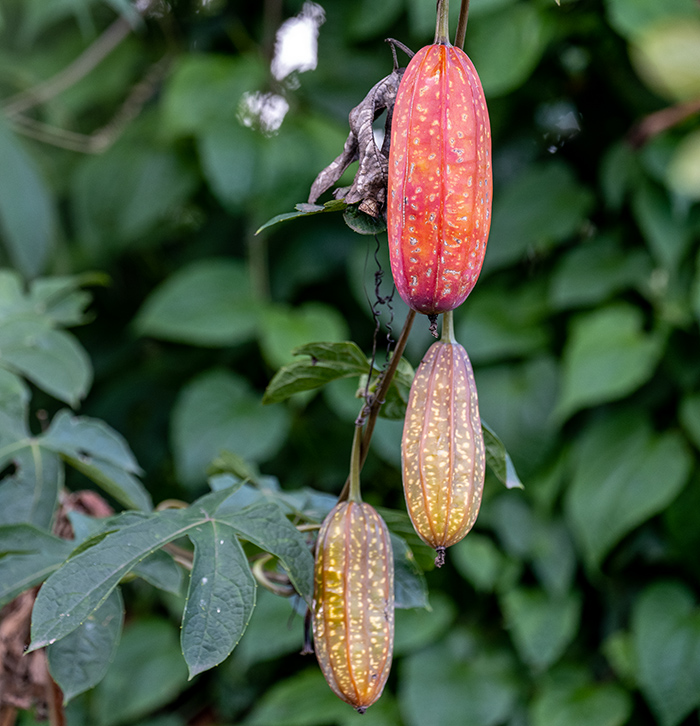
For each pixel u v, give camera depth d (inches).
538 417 39.7
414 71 21.5
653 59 23.5
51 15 42.8
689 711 36.8
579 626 42.5
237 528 23.1
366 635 22.5
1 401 27.5
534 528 40.6
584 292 39.7
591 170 42.5
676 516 38.9
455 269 21.5
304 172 42.6
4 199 38.7
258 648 40.3
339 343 23.8
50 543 25.2
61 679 24.4
